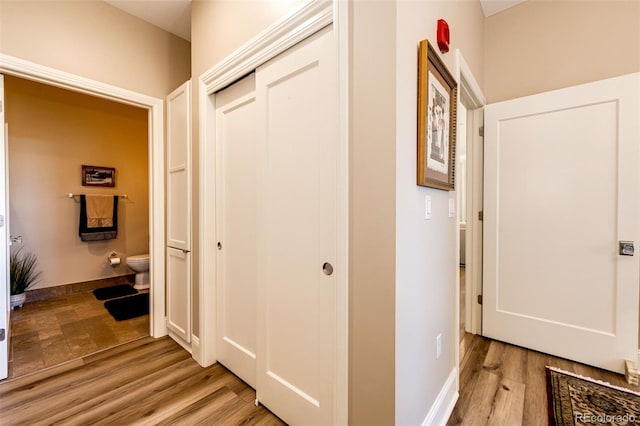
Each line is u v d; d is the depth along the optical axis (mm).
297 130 1374
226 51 1811
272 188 1516
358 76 1119
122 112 4059
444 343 1553
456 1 1652
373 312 1099
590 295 1986
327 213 1239
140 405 1605
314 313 1314
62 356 2127
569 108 2035
